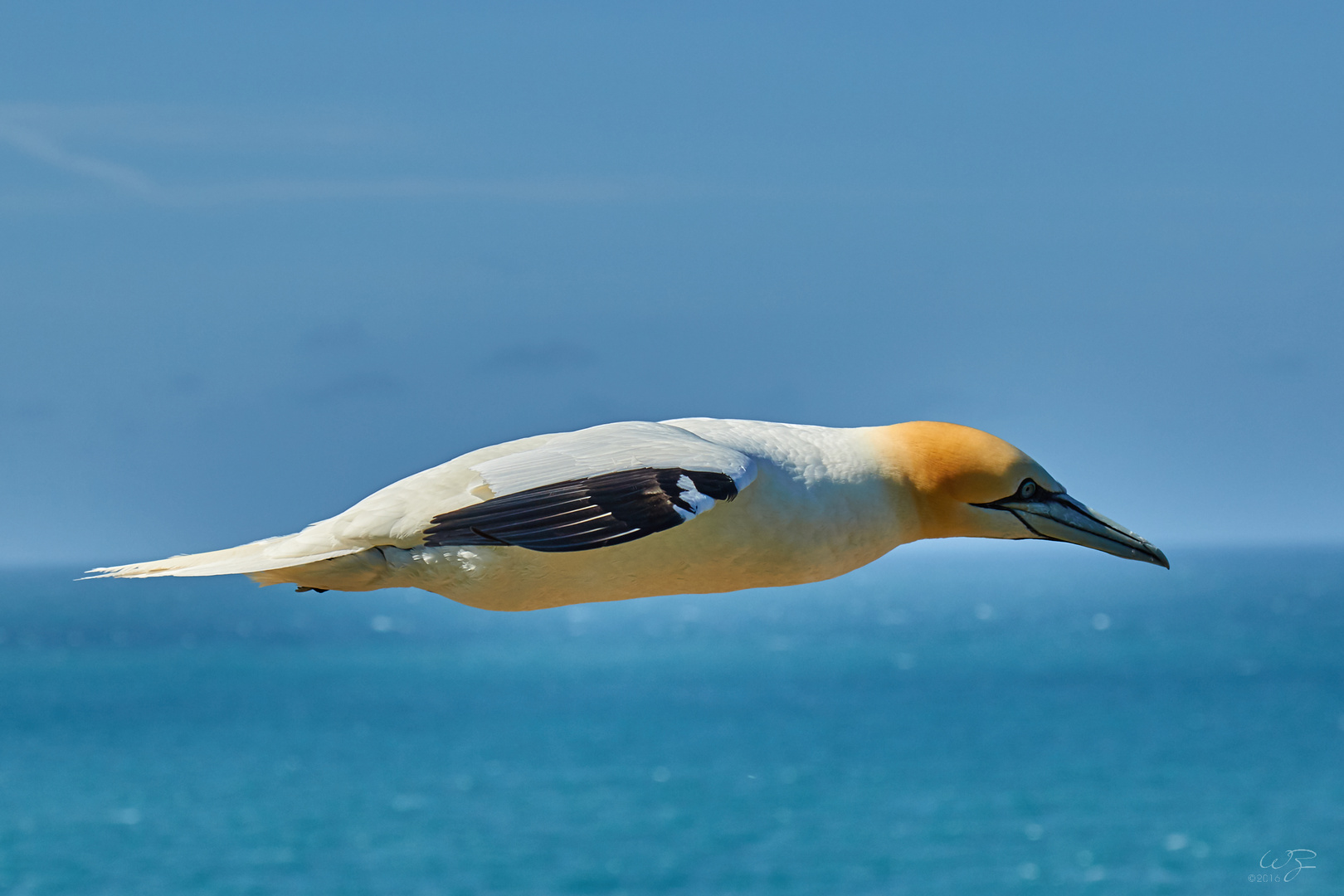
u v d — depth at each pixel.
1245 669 124.88
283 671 134.12
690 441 6.94
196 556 7.54
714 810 58.97
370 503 7.34
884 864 48.56
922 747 77.81
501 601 7.39
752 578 7.73
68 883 47.19
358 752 77.94
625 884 46.50
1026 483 8.34
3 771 71.62
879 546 8.25
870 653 154.00
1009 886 45.31
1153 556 8.24
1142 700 100.62
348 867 49.38
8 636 192.62
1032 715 92.69
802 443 8.10
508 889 46.25
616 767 71.81
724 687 115.94
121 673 132.12
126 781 68.00
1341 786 61.91
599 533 6.32
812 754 75.69
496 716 94.81
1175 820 55.25
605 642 182.62
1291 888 45.22
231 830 55.88
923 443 8.34
